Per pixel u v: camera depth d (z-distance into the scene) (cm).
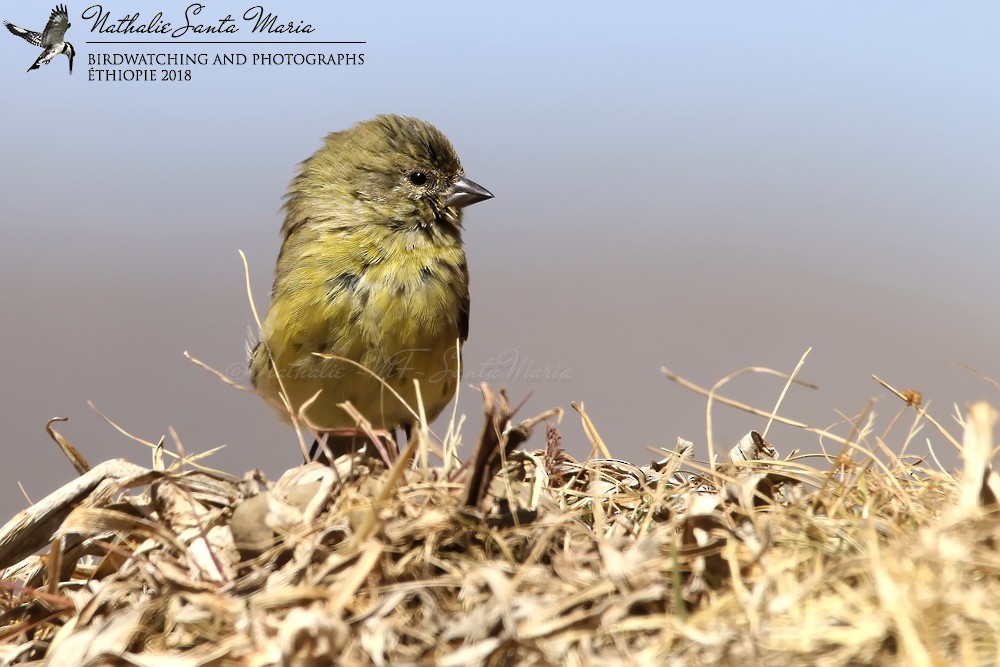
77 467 680
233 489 604
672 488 656
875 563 440
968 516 488
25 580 628
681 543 521
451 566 521
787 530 525
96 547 622
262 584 521
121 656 484
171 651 502
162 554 564
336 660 456
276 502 550
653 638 463
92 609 543
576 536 565
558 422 683
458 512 537
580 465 687
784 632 438
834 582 466
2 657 547
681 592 480
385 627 473
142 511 598
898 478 630
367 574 510
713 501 527
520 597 483
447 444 702
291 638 448
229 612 503
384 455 623
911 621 422
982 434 519
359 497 564
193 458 699
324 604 494
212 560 549
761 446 704
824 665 426
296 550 530
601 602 475
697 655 442
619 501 645
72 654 496
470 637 465
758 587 462
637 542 516
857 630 429
